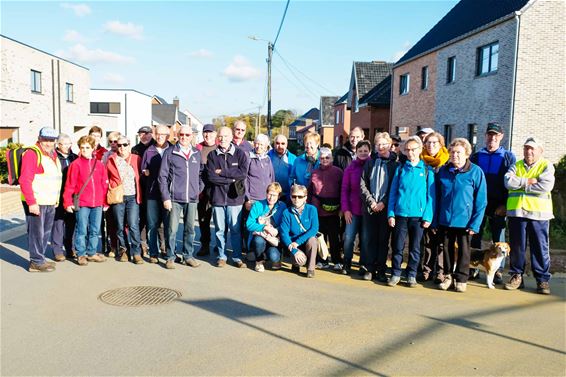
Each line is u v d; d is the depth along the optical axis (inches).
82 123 1241.4
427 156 263.0
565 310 222.5
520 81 621.3
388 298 236.5
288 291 245.0
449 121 828.6
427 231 270.7
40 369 156.6
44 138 268.5
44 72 1032.2
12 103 890.7
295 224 275.3
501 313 216.7
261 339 182.7
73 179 285.1
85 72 1251.2
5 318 201.2
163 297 231.3
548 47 616.4
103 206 297.0
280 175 315.3
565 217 436.5
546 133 624.7
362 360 166.2
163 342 178.7
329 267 297.7
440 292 248.7
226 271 281.9
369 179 264.8
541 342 184.2
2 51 869.8
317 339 183.8
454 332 192.9
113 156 292.4
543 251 246.7
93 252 296.5
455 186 246.4
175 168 279.6
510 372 159.2
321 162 288.5
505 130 642.2
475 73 739.4
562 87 619.5
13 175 268.2
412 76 1002.7
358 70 1355.8
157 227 299.7
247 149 327.6
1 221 433.7
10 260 298.7
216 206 287.7
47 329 189.9
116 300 225.8
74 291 238.4
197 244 356.5
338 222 293.1
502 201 262.7
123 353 169.0
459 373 157.9
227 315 208.2
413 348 176.9
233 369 158.1
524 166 250.8
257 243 277.7
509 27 637.9
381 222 264.7
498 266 257.0
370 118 1197.1
